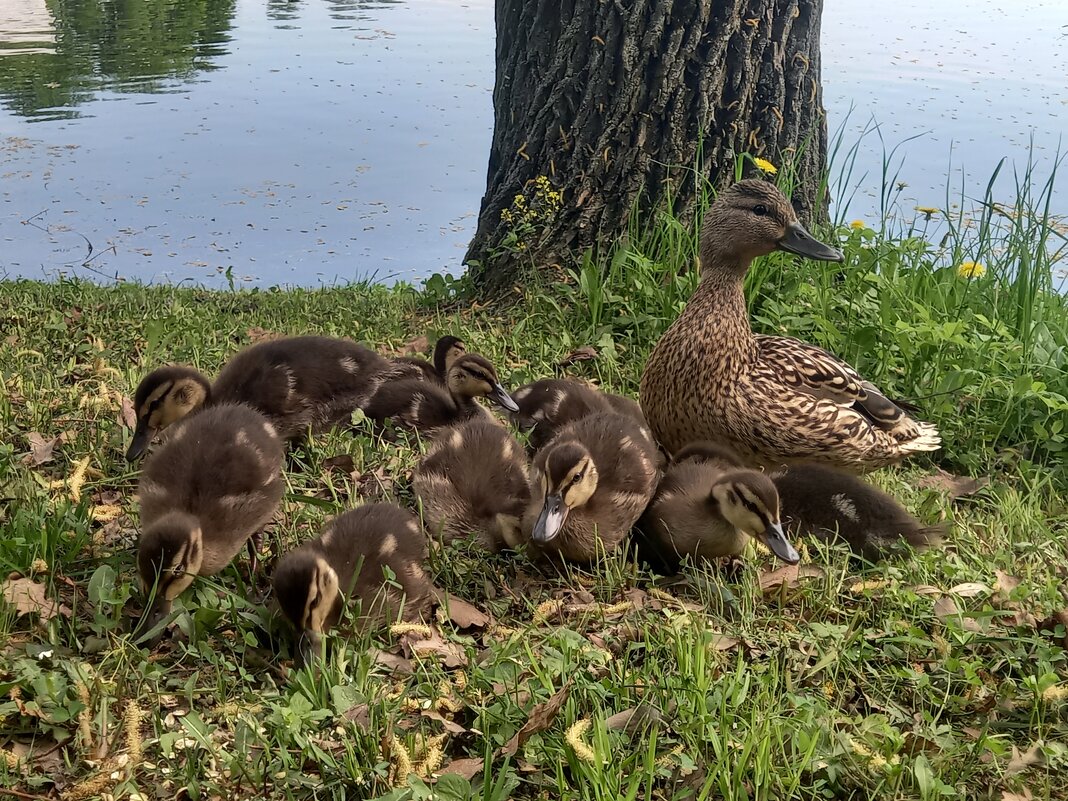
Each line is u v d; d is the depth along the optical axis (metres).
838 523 1.23
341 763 0.95
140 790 0.93
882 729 0.99
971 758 0.99
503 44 1.86
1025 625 1.11
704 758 0.97
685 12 1.75
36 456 1.27
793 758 0.96
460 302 1.88
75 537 1.12
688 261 1.75
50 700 0.97
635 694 1.02
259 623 1.05
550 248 1.82
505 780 0.94
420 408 1.42
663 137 1.78
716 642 1.07
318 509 1.23
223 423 1.18
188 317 1.75
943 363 1.57
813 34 1.81
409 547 1.12
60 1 4.98
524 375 1.58
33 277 2.35
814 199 1.87
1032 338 1.62
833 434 1.36
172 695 1.00
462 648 1.06
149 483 1.14
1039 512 1.32
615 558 1.18
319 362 1.41
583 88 1.78
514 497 1.23
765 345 1.41
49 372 1.46
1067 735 1.01
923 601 1.14
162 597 1.04
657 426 1.41
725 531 1.19
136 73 3.94
